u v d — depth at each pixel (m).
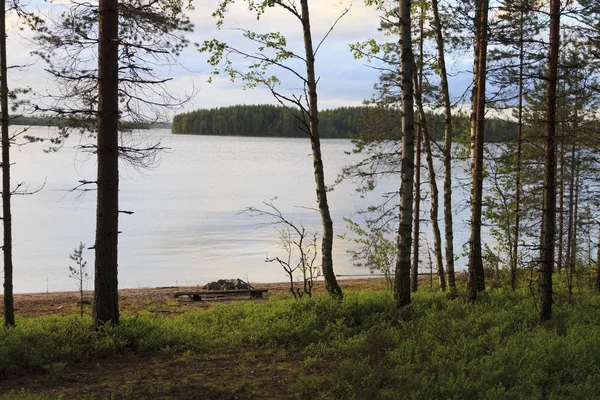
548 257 11.23
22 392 7.94
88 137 11.49
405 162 13.00
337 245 38.94
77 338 10.73
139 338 11.27
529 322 11.37
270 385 8.49
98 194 11.30
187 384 8.55
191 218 52.94
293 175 114.31
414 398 7.34
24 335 10.57
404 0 12.55
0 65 11.55
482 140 13.70
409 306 12.95
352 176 18.44
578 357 8.62
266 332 11.89
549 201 11.04
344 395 7.73
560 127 18.95
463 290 15.81
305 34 13.82
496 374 7.91
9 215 12.40
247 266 33.00
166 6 11.03
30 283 27.97
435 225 17.72
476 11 12.95
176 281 28.81
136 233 44.12
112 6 10.80
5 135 11.86
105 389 8.38
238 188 85.06
